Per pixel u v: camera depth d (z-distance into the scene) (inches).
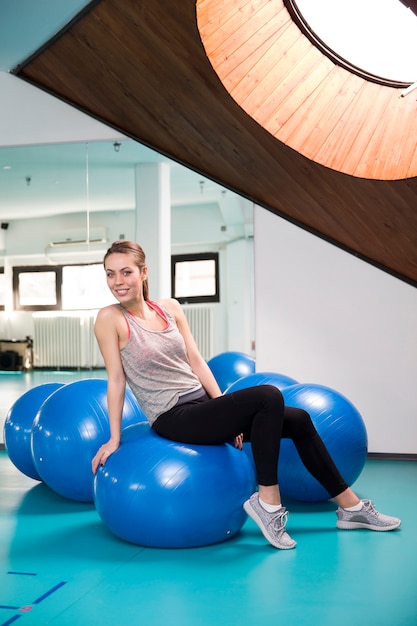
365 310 155.7
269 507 88.0
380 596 71.4
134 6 111.3
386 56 119.4
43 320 182.1
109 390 91.4
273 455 87.4
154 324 92.9
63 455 112.2
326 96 122.0
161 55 119.9
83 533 97.7
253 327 178.1
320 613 66.9
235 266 177.8
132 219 177.3
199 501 85.5
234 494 87.7
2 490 128.7
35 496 123.2
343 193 129.6
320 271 157.8
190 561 83.7
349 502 96.2
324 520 102.0
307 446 94.9
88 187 177.5
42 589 74.9
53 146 177.3
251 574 78.6
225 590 73.7
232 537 94.0
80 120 168.7
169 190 177.2
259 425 87.2
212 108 127.0
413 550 87.0
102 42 128.7
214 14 104.3
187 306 180.9
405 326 154.0
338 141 121.0
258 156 135.4
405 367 154.1
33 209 180.1
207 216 177.0
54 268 180.7
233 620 65.4
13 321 183.2
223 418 87.0
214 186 176.6
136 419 116.8
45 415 116.9
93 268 178.9
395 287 154.3
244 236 176.7
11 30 135.6
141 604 70.0
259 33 114.5
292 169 132.6
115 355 91.0
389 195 120.7
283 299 159.8
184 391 91.2
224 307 179.3
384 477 133.6
